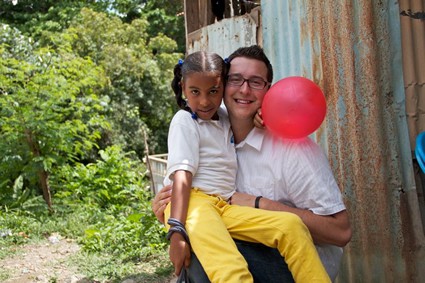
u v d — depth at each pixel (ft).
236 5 16.33
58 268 18.79
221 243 6.61
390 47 9.98
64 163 30.42
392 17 9.96
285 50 11.96
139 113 51.72
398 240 10.00
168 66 54.03
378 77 10.07
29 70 28.43
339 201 7.50
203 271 6.77
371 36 10.07
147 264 18.57
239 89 7.55
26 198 27.99
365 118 10.23
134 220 21.59
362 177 10.29
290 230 6.66
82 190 29.89
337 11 10.50
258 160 7.86
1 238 22.41
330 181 7.57
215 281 6.37
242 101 7.60
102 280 17.26
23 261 19.77
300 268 6.59
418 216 9.80
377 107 10.09
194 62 7.34
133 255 19.34
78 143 30.73
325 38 10.80
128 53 49.11
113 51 48.32
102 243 20.88
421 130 10.11
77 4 59.47
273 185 7.73
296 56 11.70
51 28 52.37
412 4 10.02
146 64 51.31
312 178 7.44
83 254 20.11
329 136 10.70
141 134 48.57
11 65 30.73
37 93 28.12
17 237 22.67
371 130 10.18
